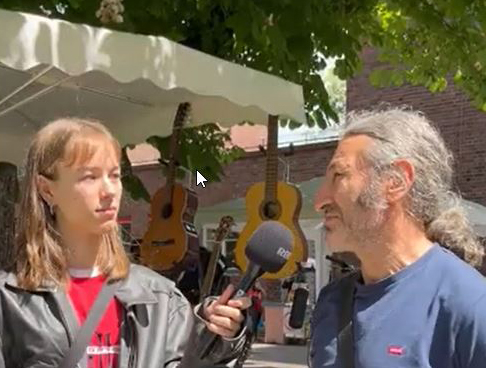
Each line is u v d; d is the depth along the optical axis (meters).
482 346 1.75
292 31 5.38
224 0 5.30
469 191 13.58
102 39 3.59
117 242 2.30
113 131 5.58
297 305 3.77
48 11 4.94
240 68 4.16
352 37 6.19
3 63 3.35
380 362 1.85
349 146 1.98
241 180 15.97
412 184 1.93
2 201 5.44
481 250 2.04
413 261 1.93
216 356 1.99
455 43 6.42
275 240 2.03
